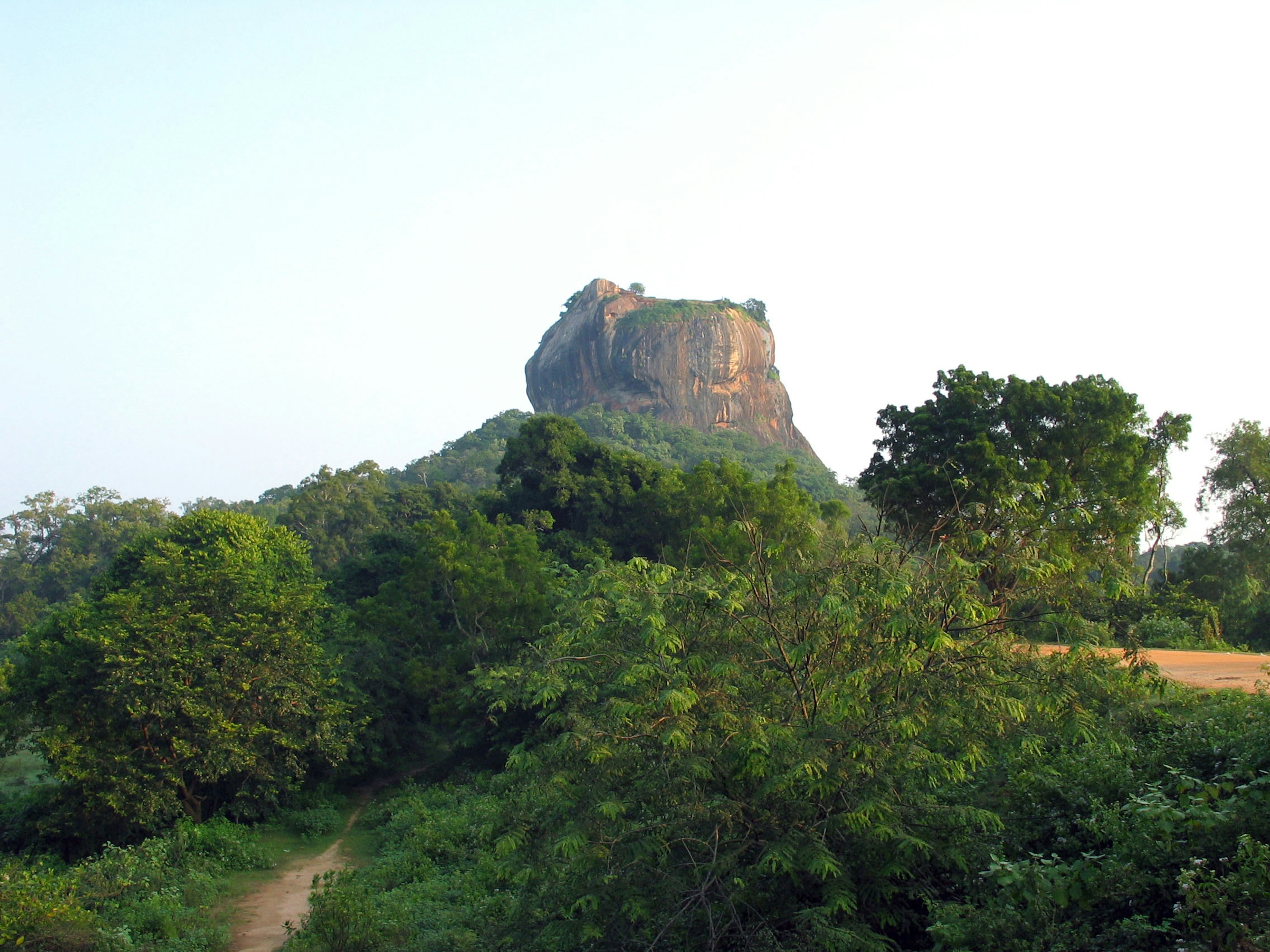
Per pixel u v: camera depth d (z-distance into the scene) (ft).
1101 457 88.74
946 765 28.22
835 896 25.23
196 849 67.62
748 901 27.53
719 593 30.35
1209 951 19.36
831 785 26.61
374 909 47.19
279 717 78.64
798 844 26.40
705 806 26.99
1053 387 93.30
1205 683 47.06
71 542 275.80
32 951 43.96
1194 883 20.39
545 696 29.78
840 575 29.86
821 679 29.27
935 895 27.04
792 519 90.02
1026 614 32.17
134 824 70.74
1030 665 29.55
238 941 51.85
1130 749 29.45
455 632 95.45
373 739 90.84
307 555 125.39
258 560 107.65
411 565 98.78
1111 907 23.04
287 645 77.82
